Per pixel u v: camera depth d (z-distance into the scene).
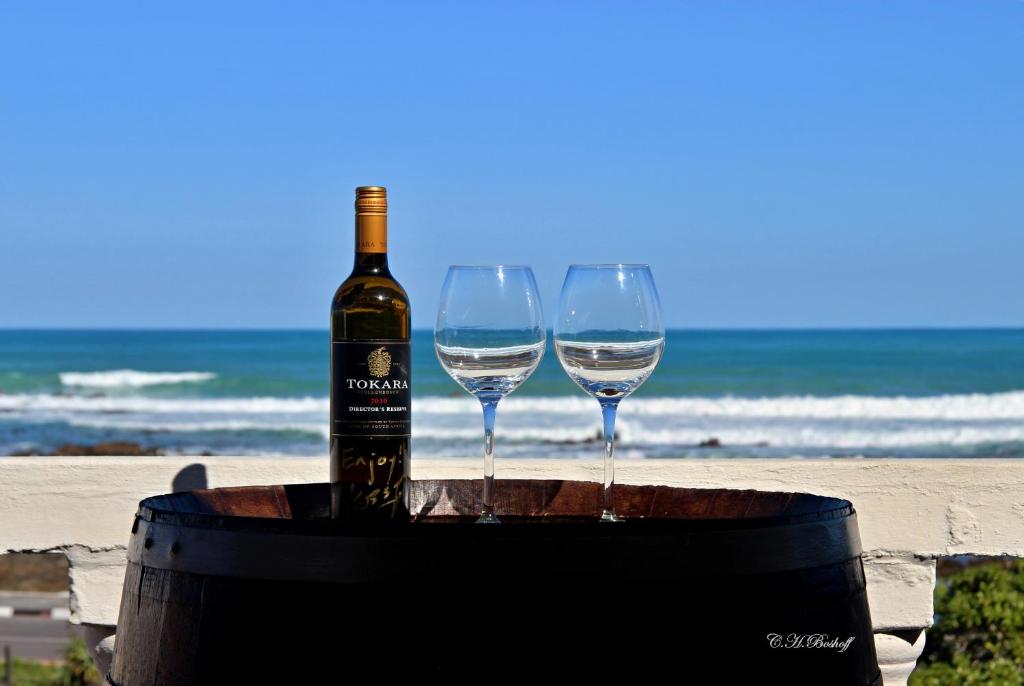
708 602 1.12
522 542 1.09
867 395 29.94
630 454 22.69
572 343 1.47
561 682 1.08
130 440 24.83
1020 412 24.44
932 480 2.14
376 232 1.48
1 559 18.67
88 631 2.15
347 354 1.44
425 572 1.09
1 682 13.09
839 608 1.21
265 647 1.12
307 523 1.13
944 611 5.68
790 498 1.47
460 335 1.47
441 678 1.08
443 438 22.52
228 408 26.94
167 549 1.21
